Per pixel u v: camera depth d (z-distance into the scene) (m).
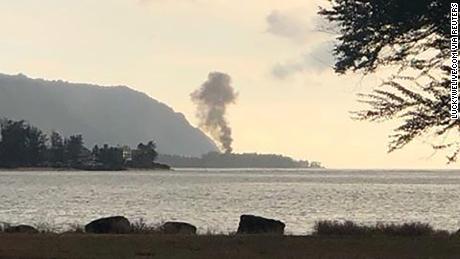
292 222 166.25
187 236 83.06
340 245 74.75
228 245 74.44
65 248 71.00
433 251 70.62
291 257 66.50
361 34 65.69
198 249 71.50
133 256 66.50
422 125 68.88
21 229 97.12
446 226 154.62
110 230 96.88
